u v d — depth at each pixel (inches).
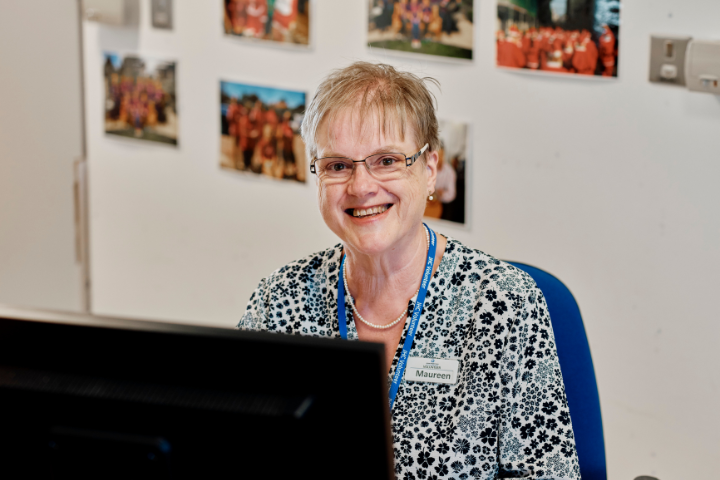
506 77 81.4
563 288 55.1
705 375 73.1
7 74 94.7
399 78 49.2
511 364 49.0
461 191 88.3
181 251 120.7
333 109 47.9
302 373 28.3
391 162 48.0
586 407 54.2
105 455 29.9
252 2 101.4
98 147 125.8
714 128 67.7
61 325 30.3
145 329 29.6
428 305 50.9
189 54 110.3
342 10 92.7
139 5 113.4
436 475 48.2
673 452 77.1
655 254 74.6
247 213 111.1
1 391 30.7
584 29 74.4
